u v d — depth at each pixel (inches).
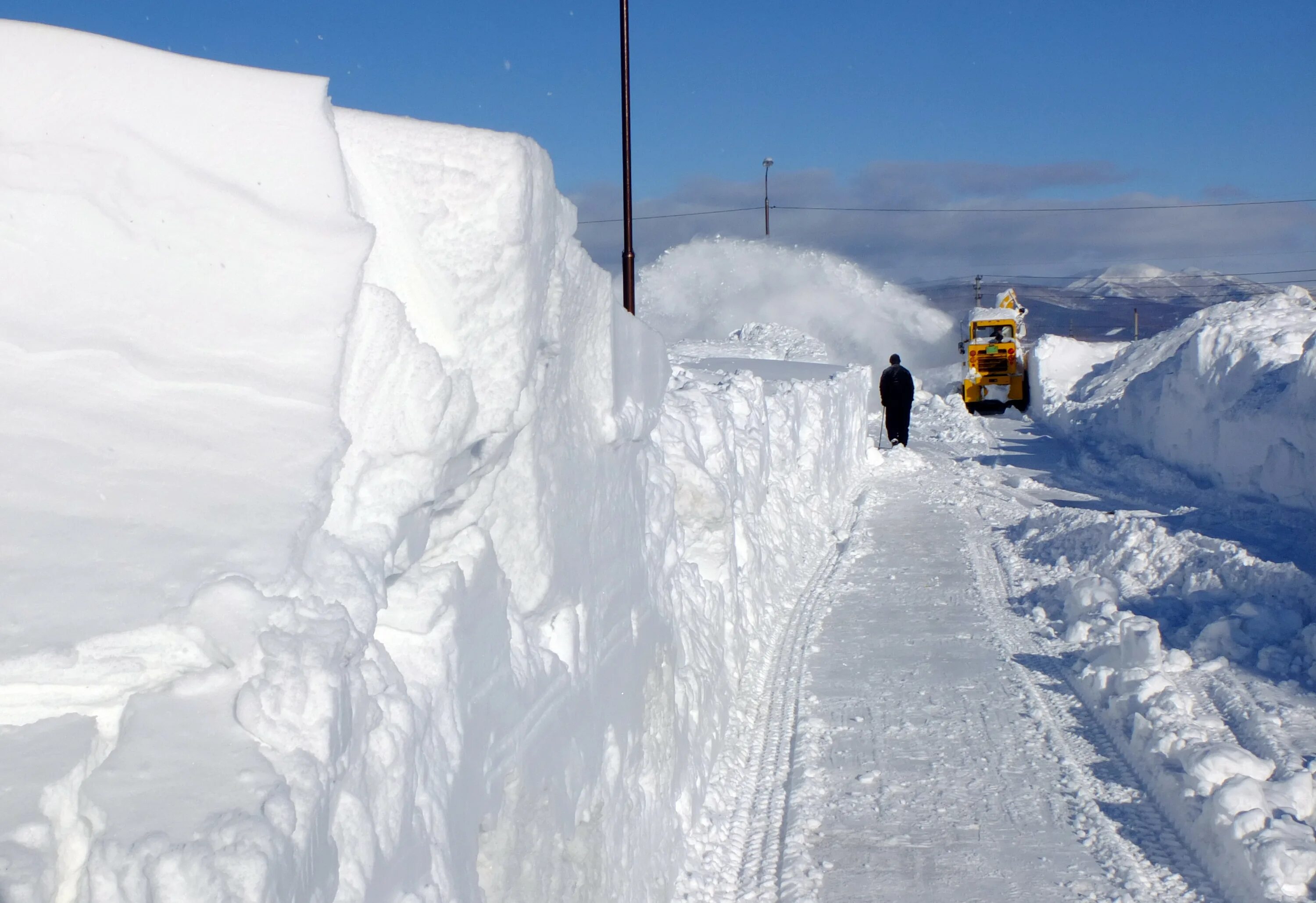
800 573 401.1
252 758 61.4
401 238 98.7
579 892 126.4
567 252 123.0
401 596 91.1
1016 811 203.8
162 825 55.6
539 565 120.9
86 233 89.0
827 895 173.6
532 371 109.0
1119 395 873.5
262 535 73.9
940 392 1389.0
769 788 217.2
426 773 84.5
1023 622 338.0
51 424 79.7
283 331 87.4
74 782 59.4
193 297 88.3
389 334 90.5
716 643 244.1
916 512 548.4
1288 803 184.2
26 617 66.1
